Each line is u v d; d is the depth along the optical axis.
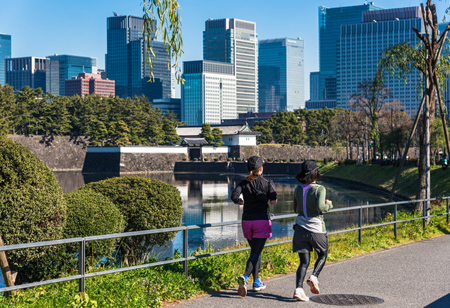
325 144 144.38
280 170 112.50
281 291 7.92
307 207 7.32
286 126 135.00
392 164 70.75
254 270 7.83
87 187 11.54
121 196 11.47
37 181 8.32
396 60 21.75
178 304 7.16
